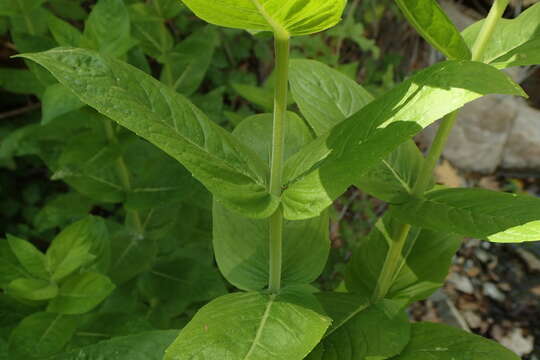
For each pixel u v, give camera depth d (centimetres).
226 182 30
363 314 39
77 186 51
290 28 28
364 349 38
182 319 63
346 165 29
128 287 58
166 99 29
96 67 28
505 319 103
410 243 45
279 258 34
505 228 32
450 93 27
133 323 47
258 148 39
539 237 31
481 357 37
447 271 45
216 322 30
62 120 51
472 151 135
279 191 31
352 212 105
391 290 45
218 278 59
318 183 30
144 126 28
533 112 131
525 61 35
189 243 65
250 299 33
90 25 45
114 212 87
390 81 110
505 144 133
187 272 59
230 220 38
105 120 47
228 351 29
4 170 88
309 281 38
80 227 42
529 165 135
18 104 91
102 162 48
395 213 37
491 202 34
